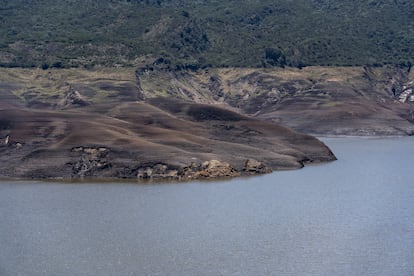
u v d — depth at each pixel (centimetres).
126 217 8950
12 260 7144
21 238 7931
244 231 8288
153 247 7594
